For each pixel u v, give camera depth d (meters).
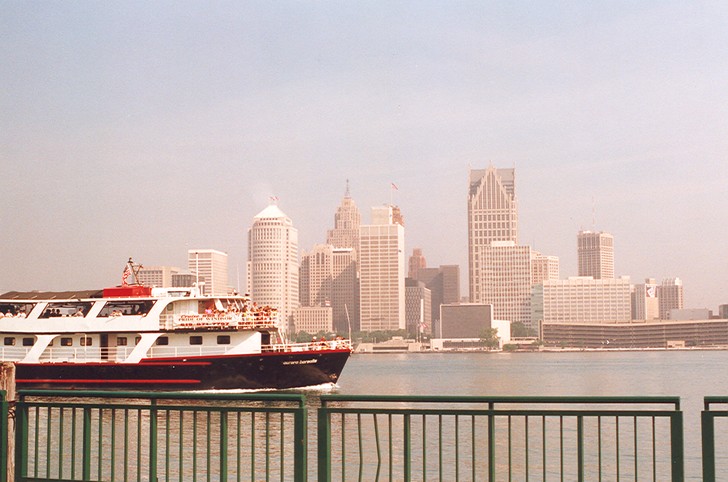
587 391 135.00
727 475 43.53
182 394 19.41
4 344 80.62
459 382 163.75
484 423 62.50
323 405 18.70
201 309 80.12
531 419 65.94
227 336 78.81
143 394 19.69
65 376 78.81
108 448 47.09
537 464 45.56
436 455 47.16
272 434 55.16
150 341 78.00
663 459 48.50
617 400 17.56
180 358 77.69
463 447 50.47
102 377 78.44
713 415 17.62
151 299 78.62
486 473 42.50
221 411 19.11
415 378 182.25
